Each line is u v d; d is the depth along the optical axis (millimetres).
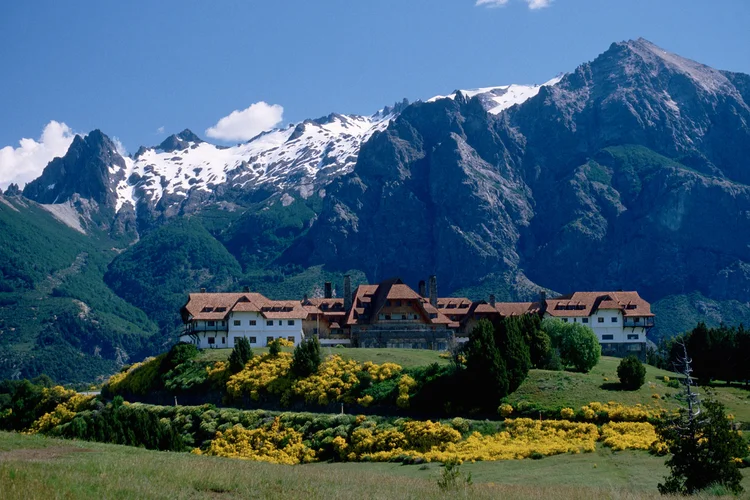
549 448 96438
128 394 149000
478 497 57875
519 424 109250
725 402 123438
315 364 133125
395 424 113250
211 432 119438
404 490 60094
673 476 70500
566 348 139375
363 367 131875
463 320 183250
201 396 136625
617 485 77500
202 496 53062
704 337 148750
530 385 121938
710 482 67500
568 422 108125
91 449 75938
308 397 125875
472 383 118000
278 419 119438
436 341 167750
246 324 166375
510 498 58125
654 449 91750
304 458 108188
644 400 117438
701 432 69188
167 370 146750
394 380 126312
